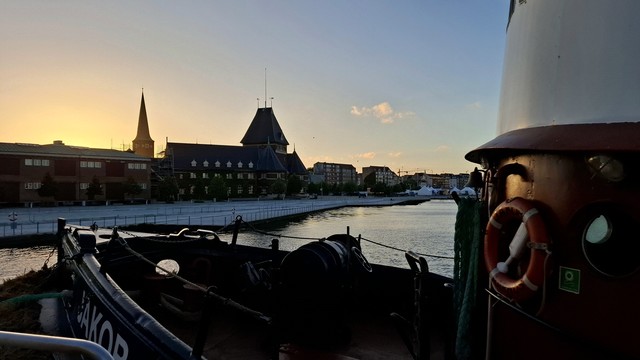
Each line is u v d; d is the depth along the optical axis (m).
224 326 5.21
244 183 126.88
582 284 2.14
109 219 43.19
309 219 73.12
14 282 6.25
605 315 2.05
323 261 4.17
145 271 6.33
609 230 2.02
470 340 2.98
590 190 2.12
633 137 2.00
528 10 2.74
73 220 40.03
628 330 1.98
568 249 2.20
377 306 5.24
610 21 2.24
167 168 118.62
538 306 2.33
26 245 32.25
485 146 2.70
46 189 65.69
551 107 2.48
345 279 4.46
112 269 5.98
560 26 2.46
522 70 2.77
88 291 4.01
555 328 2.22
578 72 2.34
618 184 2.02
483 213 3.04
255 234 48.06
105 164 76.12
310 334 4.22
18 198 64.94
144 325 3.01
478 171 3.37
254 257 6.23
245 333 4.98
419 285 3.11
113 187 77.12
